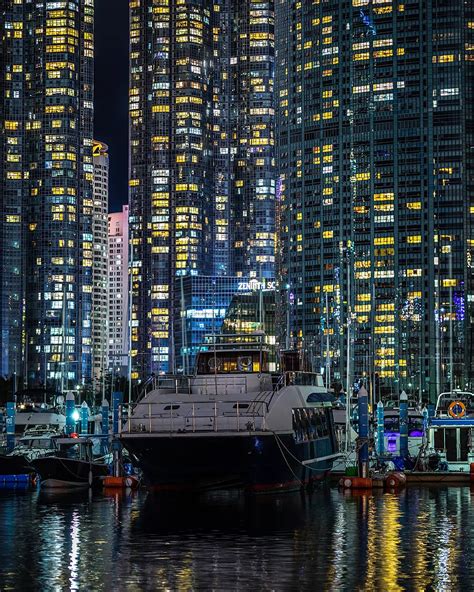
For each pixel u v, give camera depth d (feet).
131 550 174.50
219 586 144.66
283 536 189.26
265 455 236.02
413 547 176.35
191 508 231.71
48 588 144.56
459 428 314.76
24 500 259.19
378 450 336.70
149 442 230.89
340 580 148.25
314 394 273.33
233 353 258.98
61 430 385.09
